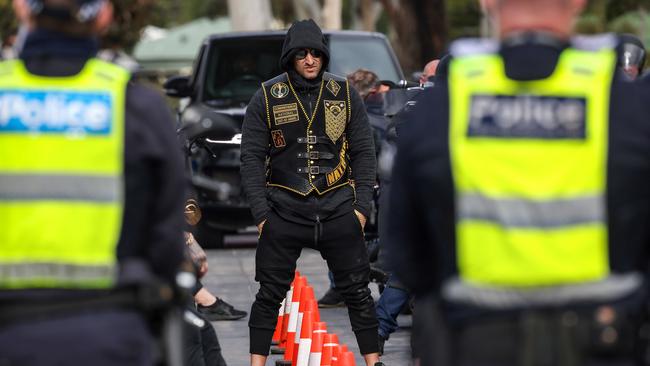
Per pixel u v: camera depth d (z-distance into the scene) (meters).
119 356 12.20
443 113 12.15
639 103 12.00
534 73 12.07
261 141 25.00
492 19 12.67
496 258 11.84
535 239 11.81
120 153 12.54
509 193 11.87
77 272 12.34
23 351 12.13
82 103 12.59
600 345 11.73
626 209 11.90
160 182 12.73
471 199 11.94
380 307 27.33
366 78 36.06
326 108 24.97
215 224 46.16
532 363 11.69
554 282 11.82
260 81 47.06
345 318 32.81
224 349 28.66
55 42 12.76
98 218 12.44
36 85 12.62
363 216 25.16
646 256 12.20
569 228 11.84
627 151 11.89
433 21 87.62
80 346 12.12
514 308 11.83
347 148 25.25
